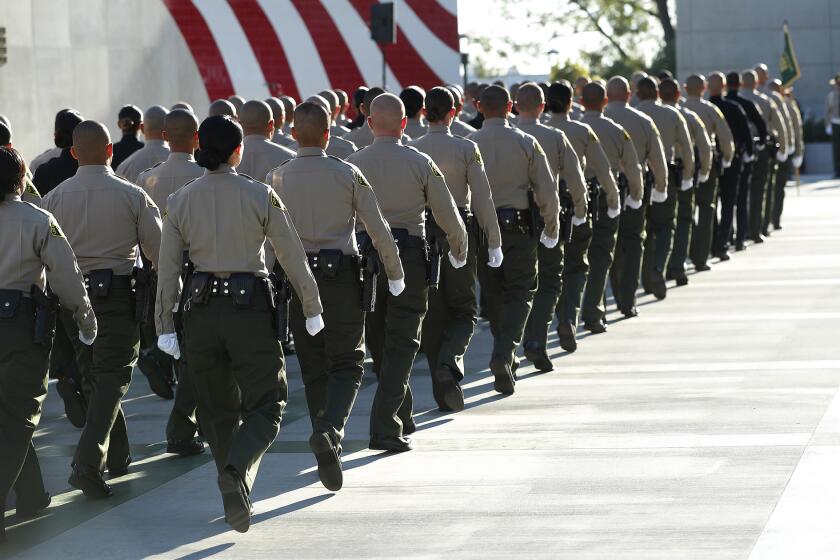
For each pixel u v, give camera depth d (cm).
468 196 1525
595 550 1036
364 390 1772
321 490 1259
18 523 1199
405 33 2650
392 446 1390
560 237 1770
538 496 1195
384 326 1447
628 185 2084
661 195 2198
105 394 1293
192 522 1181
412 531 1115
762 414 1466
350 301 1255
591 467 1283
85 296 1138
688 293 2483
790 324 2077
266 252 1202
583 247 1919
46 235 1114
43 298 1127
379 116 1380
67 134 1636
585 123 2025
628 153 2034
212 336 1113
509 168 1619
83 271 1298
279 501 1227
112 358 1301
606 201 2022
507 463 1319
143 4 2558
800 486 1179
